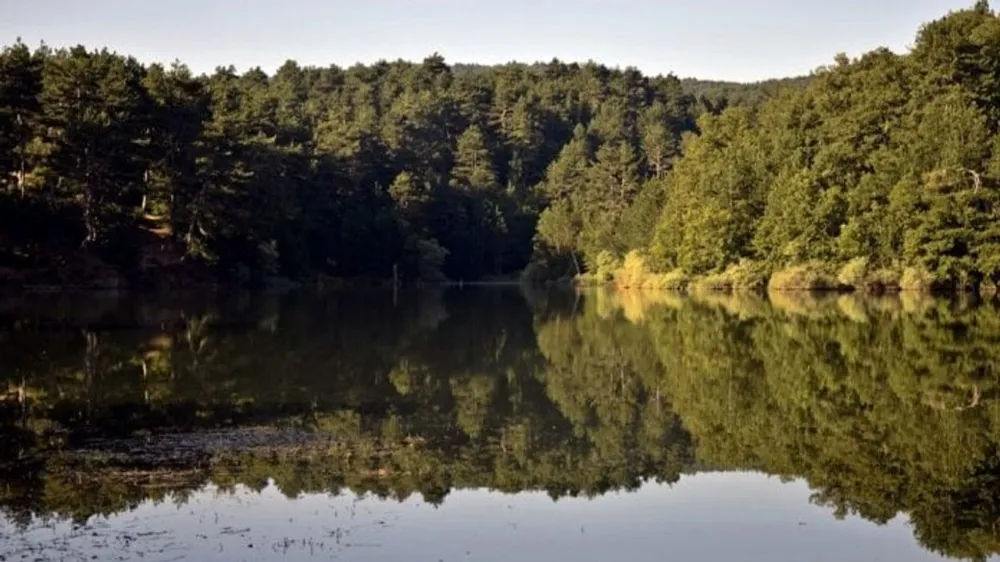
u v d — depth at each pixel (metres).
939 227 68.44
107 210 72.81
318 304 67.31
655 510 15.91
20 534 13.98
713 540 14.34
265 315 54.38
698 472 18.41
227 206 80.25
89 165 70.38
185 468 17.95
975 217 67.50
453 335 44.31
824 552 13.80
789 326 46.22
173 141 78.44
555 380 29.88
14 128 67.50
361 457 19.23
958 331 42.06
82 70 70.56
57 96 68.88
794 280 76.88
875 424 22.45
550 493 16.89
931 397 25.75
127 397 25.45
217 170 78.19
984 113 77.25
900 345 37.25
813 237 77.44
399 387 28.19
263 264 87.69
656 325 49.12
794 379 29.30
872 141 79.94
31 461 18.28
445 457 19.42
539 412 24.45
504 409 24.88
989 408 24.12
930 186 68.50
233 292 79.38
